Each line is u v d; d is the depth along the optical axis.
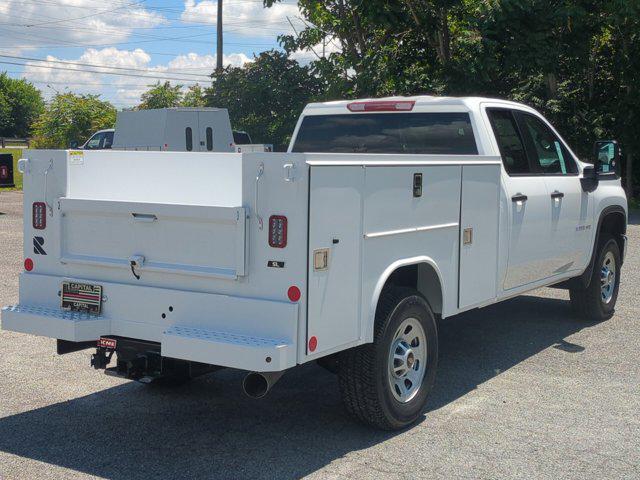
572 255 7.79
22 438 5.09
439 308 5.68
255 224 4.48
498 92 23.89
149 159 5.63
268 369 4.30
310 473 4.57
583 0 19.98
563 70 23.55
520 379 6.51
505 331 8.21
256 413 5.65
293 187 4.37
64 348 5.34
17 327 5.16
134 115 24.22
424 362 5.45
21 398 5.89
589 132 23.94
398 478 4.51
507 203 6.50
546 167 7.38
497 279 6.45
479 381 6.45
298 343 4.41
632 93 23.42
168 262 4.80
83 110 43.94
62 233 5.21
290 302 4.42
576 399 5.99
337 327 4.65
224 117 24.41
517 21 19.14
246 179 4.48
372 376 4.96
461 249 5.86
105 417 5.52
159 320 4.85
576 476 4.57
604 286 8.72
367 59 20.30
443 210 5.59
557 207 7.34
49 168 5.24
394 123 6.86
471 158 5.90
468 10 19.77
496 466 4.70
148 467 4.64
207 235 4.64
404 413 5.23
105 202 4.96
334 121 7.18
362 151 7.03
